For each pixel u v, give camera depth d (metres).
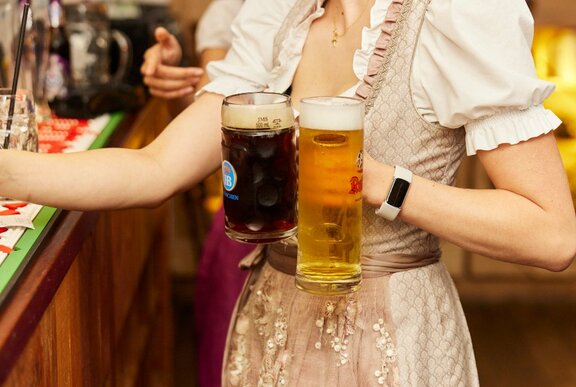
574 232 1.38
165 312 3.16
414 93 1.40
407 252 1.49
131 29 2.76
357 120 1.20
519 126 1.34
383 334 1.46
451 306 1.54
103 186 1.40
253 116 1.23
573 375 3.62
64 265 1.35
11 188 1.34
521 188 1.37
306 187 1.22
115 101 2.34
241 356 1.67
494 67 1.31
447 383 1.50
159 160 1.49
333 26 1.56
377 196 1.36
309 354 1.49
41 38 2.28
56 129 2.12
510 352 3.83
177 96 2.29
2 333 1.04
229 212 1.29
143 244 2.50
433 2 1.36
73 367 1.49
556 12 3.95
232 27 1.78
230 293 2.76
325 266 1.24
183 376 3.62
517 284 4.25
